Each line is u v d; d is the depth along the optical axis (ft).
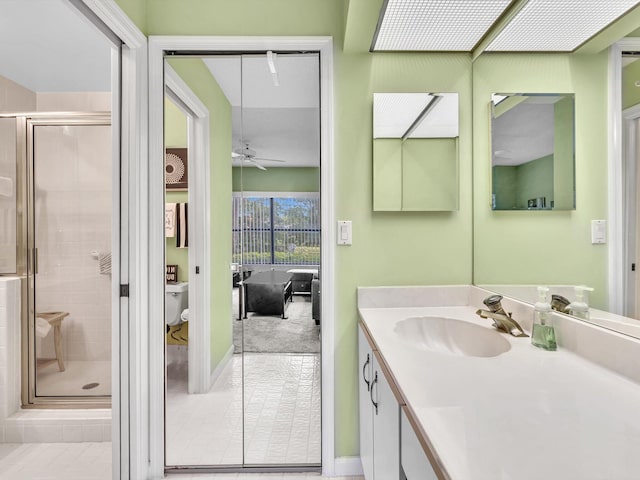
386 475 3.55
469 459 1.86
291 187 6.39
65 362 8.11
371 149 5.70
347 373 5.74
